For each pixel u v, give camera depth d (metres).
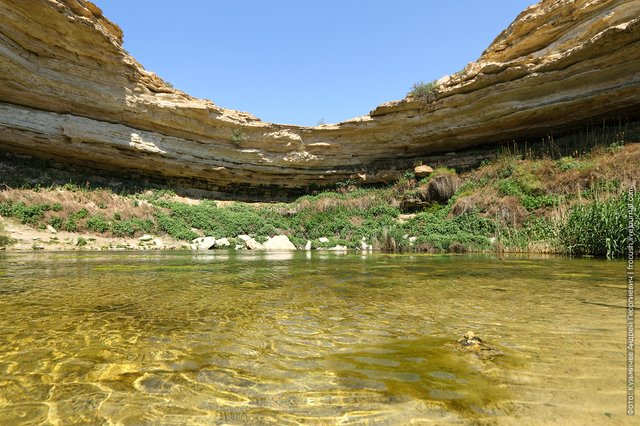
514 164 21.27
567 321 3.04
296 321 3.15
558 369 2.01
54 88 20.89
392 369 2.05
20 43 19.31
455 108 25.20
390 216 22.97
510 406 1.59
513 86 22.39
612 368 2.01
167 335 2.71
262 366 2.11
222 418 1.52
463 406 1.60
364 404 1.64
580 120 21.23
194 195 27.20
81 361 2.17
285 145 29.45
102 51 22.12
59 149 21.56
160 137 25.19
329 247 19.33
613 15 20.06
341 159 29.84
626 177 14.91
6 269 7.14
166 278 6.00
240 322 3.11
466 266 7.92
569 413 1.51
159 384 1.86
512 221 17.05
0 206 16.27
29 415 1.53
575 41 21.53
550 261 8.72
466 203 19.44
